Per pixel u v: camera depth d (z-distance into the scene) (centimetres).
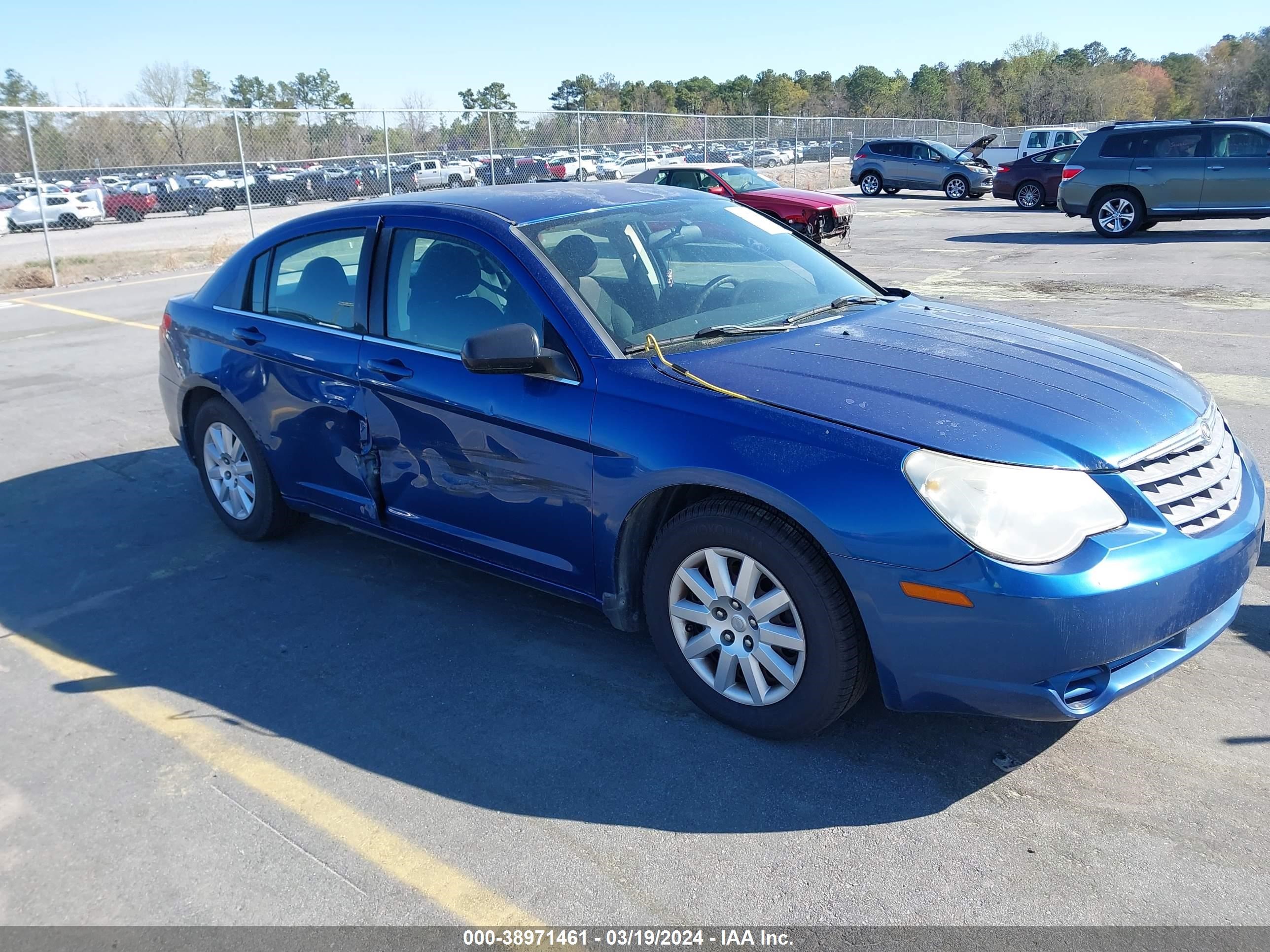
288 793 286
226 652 372
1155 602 251
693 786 281
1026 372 302
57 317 1191
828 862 249
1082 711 255
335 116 2038
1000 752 291
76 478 583
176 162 1877
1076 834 255
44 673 362
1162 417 285
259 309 440
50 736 321
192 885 251
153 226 2342
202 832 271
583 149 2445
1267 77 8075
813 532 264
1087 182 1582
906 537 253
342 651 369
